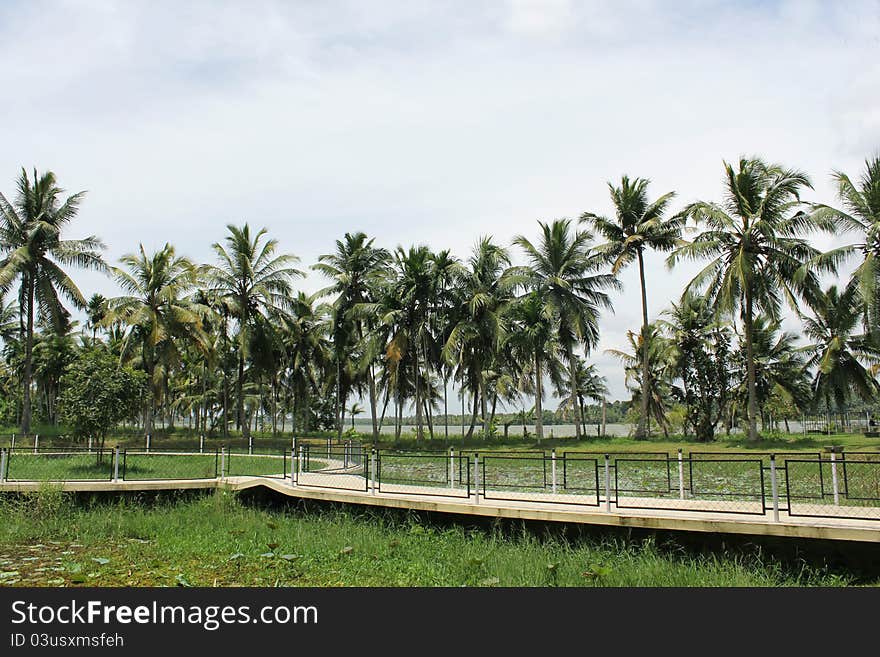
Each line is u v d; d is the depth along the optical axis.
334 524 13.27
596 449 31.08
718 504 11.55
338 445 21.28
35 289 32.16
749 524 9.77
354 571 9.86
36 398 55.97
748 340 30.08
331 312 39.97
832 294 34.66
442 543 11.52
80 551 11.25
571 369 38.62
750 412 29.98
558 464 23.12
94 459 23.72
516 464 23.61
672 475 19.14
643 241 35.19
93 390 22.41
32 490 14.80
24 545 11.77
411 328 38.00
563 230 36.94
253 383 57.56
